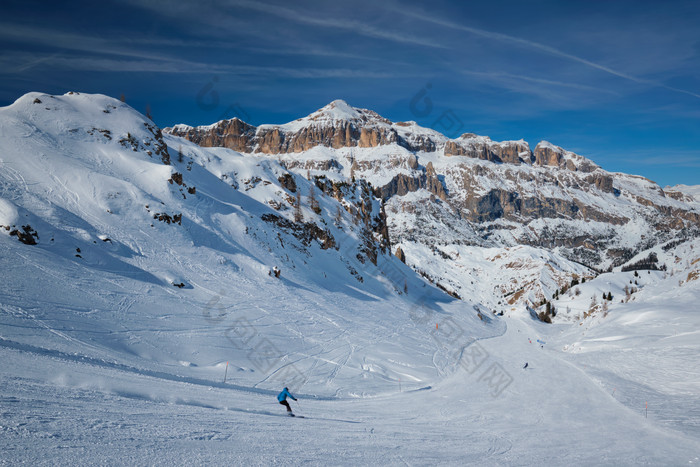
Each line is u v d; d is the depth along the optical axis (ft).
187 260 251.80
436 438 76.69
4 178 227.81
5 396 45.06
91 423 40.86
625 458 73.77
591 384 176.35
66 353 97.35
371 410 112.78
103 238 219.20
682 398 136.56
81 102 349.20
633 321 326.24
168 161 362.53
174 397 71.77
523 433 95.55
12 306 127.34
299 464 40.45
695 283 384.27
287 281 300.61
